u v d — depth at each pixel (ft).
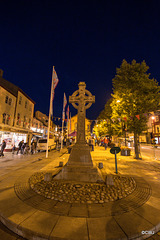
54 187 14.56
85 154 18.35
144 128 36.65
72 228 8.43
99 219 9.37
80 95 21.58
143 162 32.01
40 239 7.96
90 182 16.24
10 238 8.43
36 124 100.07
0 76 64.54
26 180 17.69
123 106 38.93
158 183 17.22
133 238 7.91
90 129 184.75
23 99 75.31
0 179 18.84
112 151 21.95
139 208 10.93
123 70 41.55
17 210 10.47
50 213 10.06
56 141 77.10
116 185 15.40
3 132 58.44
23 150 53.31
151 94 36.40
